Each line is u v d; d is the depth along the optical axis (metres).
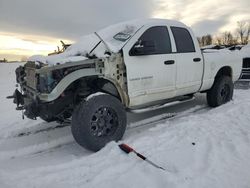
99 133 4.29
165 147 4.12
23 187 3.14
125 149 3.97
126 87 4.71
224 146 4.07
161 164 3.57
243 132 4.64
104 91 4.68
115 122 4.45
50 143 4.72
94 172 3.47
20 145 4.71
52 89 4.03
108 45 4.65
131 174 3.32
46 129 5.52
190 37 5.88
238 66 7.25
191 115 5.90
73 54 5.03
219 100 6.70
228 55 6.90
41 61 4.46
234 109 6.05
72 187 3.14
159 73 5.11
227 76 6.87
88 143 4.16
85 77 4.34
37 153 4.40
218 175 3.22
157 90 5.15
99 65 4.36
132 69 4.70
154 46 4.72
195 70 5.88
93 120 4.22
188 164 3.53
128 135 4.91
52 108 4.27
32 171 3.57
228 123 5.13
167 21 5.52
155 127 5.17
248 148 3.97
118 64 4.59
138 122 5.64
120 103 4.47
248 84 9.09
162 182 3.08
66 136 5.02
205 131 4.73
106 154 3.97
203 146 4.11
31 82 4.50
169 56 5.30
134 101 4.86
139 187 3.04
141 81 4.85
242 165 3.47
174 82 5.45
